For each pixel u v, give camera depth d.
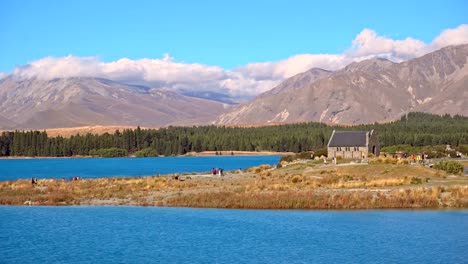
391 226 64.50
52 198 87.75
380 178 99.56
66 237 61.19
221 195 83.75
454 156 181.00
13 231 64.50
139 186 101.69
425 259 50.81
